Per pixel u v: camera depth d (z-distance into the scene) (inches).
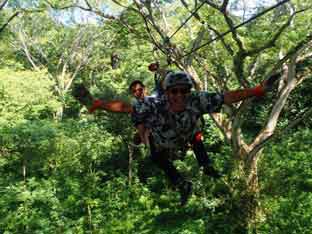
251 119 983.6
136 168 722.8
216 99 124.8
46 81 996.6
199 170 574.6
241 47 394.3
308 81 925.2
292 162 669.9
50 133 653.9
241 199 495.5
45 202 560.4
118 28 569.0
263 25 505.7
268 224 489.7
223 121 524.4
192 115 127.8
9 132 642.2
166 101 128.0
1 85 832.9
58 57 1563.7
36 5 569.9
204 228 509.7
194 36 650.2
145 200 621.9
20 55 1546.5
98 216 566.3
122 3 562.9
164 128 130.0
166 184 674.8
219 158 693.3
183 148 139.5
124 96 727.1
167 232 521.0
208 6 481.1
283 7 511.5
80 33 1461.6
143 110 128.1
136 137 163.5
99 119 787.4
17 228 524.1
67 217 563.5
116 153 767.1
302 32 475.2
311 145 775.7
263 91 123.4
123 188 661.3
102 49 1503.4
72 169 721.0
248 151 504.1
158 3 547.2
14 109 816.9
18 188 577.6
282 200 529.0
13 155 735.7
